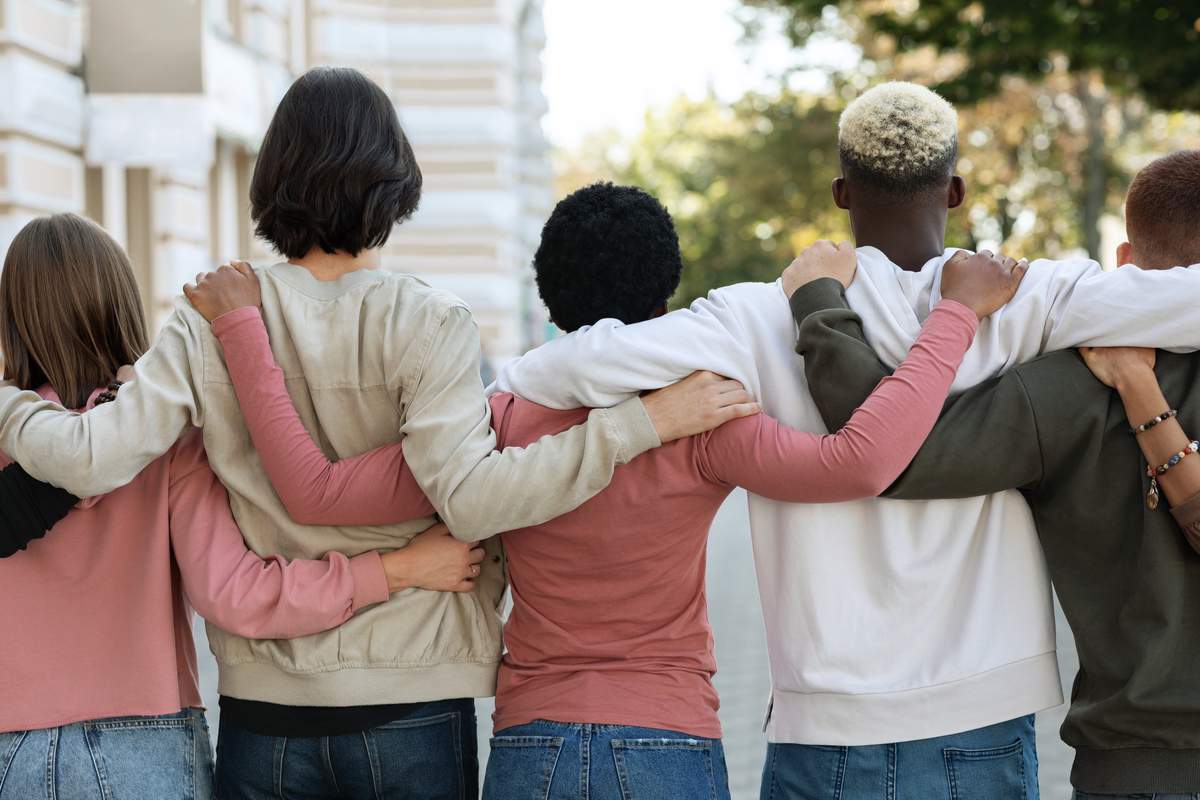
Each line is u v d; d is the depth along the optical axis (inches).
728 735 266.4
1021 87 1325.0
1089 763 117.2
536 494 113.7
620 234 118.5
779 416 122.6
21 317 126.0
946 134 123.1
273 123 122.0
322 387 120.7
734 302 124.3
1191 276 113.8
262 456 118.7
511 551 122.3
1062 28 623.8
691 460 117.0
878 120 122.6
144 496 123.5
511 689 120.3
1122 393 115.3
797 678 121.3
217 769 126.7
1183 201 119.0
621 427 114.1
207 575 119.9
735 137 1747.0
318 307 121.4
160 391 117.3
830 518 120.8
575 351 117.2
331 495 117.8
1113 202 1466.5
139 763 121.0
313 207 119.8
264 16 523.5
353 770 121.1
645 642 118.5
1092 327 115.1
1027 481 118.3
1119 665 115.4
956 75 673.0
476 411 117.6
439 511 115.7
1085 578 118.7
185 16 407.2
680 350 116.1
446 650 122.5
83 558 122.0
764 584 124.7
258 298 122.0
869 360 117.0
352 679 119.5
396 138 123.3
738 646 348.2
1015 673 120.5
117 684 121.2
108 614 122.0
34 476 117.3
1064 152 1425.9
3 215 370.9
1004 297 119.3
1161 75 642.8
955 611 121.3
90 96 407.2
